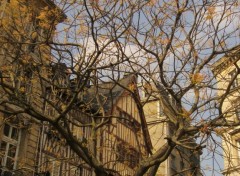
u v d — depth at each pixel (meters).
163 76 10.12
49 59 10.73
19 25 11.30
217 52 9.82
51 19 10.76
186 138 10.04
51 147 18.06
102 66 9.82
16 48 11.41
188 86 9.91
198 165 10.62
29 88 13.20
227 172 11.11
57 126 9.80
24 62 10.95
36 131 19.66
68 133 9.79
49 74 11.25
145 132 10.73
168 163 34.53
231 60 10.06
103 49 9.63
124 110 26.22
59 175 17.84
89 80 11.26
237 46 9.84
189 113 9.51
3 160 18.02
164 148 10.27
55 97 11.92
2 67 11.35
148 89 11.03
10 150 18.61
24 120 18.59
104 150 19.97
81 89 9.77
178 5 9.92
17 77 11.04
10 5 11.24
